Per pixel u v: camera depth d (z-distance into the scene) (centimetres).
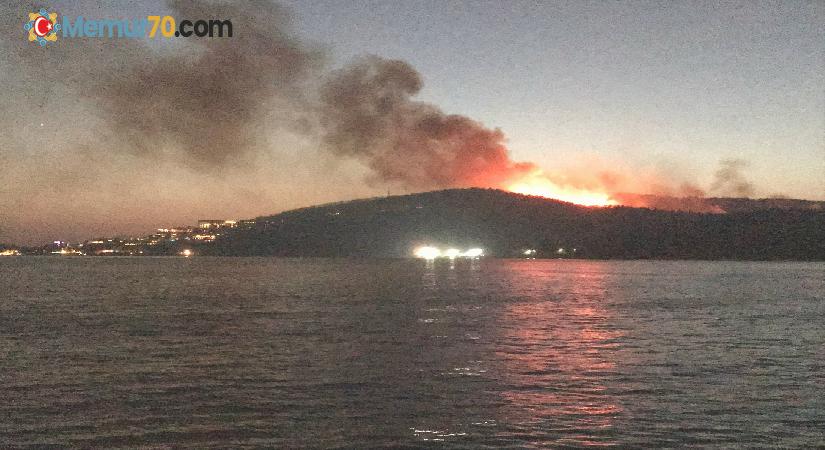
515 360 2680
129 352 2883
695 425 1731
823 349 3008
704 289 8350
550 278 11738
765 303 5981
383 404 1942
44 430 1684
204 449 1551
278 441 1609
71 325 3931
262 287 8444
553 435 1648
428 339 3322
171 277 11762
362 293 7206
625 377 2328
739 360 2691
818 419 1784
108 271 15125
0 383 2222
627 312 4959
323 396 2041
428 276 12575
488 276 12631
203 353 2852
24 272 14188
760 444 1584
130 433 1667
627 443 1589
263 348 3000
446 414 1836
